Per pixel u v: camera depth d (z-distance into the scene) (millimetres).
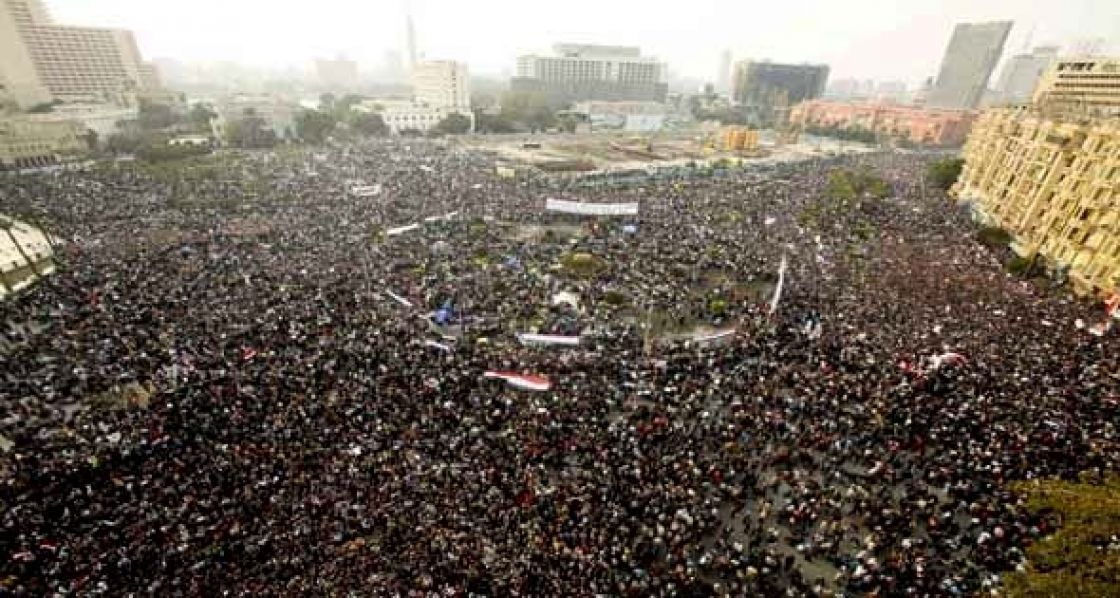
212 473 29391
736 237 72875
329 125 157750
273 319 46062
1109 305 54219
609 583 24391
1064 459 31266
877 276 60031
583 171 122312
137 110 180250
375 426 33531
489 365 40750
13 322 45188
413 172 109812
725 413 36500
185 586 23219
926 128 199750
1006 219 84562
